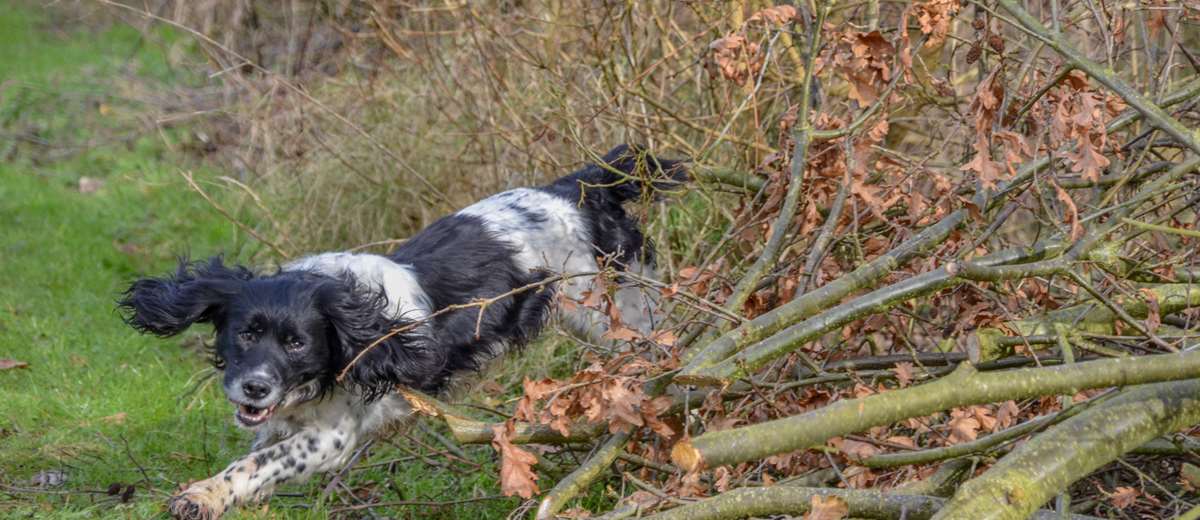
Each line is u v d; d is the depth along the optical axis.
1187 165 3.69
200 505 4.01
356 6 8.45
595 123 5.99
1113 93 4.00
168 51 10.61
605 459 3.51
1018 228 5.33
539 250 5.11
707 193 5.29
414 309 4.63
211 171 8.70
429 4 7.16
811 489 3.35
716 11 5.42
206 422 5.17
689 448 3.11
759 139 5.23
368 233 6.83
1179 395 3.27
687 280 4.54
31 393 5.46
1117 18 4.35
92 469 4.69
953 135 4.77
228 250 7.38
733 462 3.16
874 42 4.00
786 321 3.60
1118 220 3.73
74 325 6.39
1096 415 3.21
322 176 7.02
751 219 4.47
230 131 9.14
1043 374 3.23
